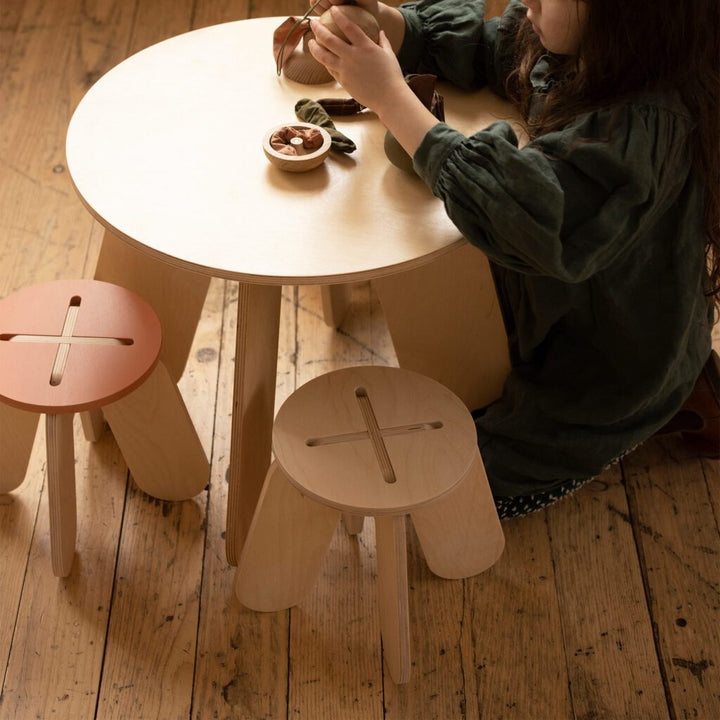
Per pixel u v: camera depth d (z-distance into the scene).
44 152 2.52
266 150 1.46
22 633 1.66
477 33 1.61
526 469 1.76
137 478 1.82
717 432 1.88
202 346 2.12
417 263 1.35
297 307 2.21
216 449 1.95
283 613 1.70
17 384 1.53
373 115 1.59
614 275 1.52
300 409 1.50
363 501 1.38
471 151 1.31
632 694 1.61
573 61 1.41
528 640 1.68
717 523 1.85
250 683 1.62
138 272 1.80
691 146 1.40
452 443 1.46
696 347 1.71
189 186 1.45
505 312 1.85
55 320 1.63
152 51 1.72
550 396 1.73
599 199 1.32
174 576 1.75
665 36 1.28
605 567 1.78
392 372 1.57
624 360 1.64
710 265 1.87
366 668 1.64
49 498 1.61
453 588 1.74
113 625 1.68
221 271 1.32
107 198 1.42
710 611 1.72
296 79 1.65
